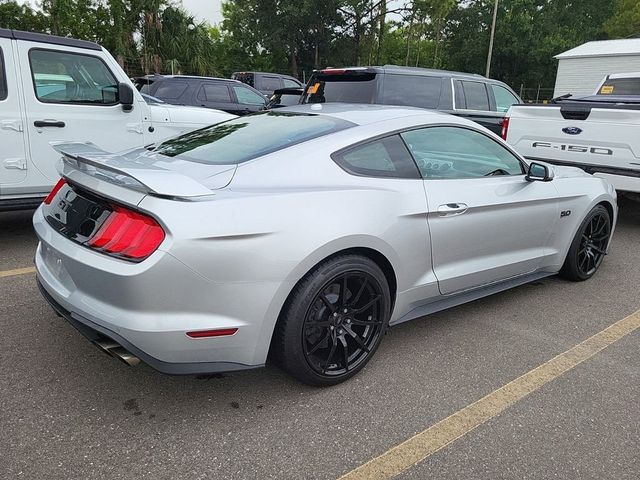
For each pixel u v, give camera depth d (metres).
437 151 3.36
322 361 2.77
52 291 2.63
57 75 5.22
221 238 2.29
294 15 34.81
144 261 2.22
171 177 2.35
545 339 3.52
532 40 43.66
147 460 2.25
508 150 3.84
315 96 7.76
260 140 3.04
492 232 3.54
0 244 5.21
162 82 11.29
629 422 2.63
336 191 2.74
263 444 2.38
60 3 20.81
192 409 2.61
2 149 4.90
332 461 2.29
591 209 4.42
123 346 2.31
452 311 3.95
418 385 2.91
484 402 2.76
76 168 2.73
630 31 48.94
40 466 2.18
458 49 48.25
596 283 4.65
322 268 2.62
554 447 2.43
